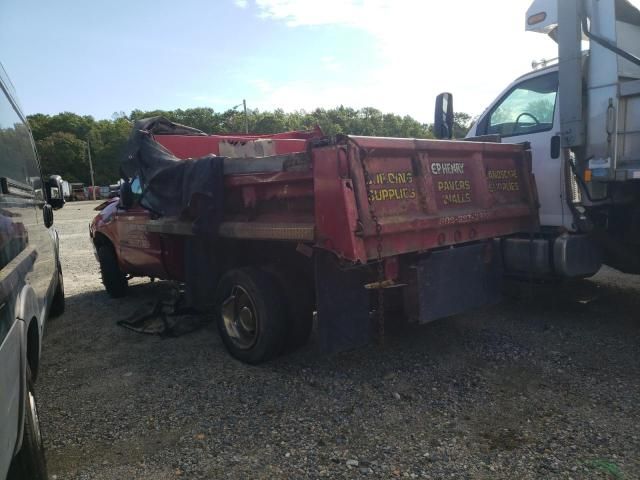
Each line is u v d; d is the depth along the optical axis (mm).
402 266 4285
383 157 3924
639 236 5230
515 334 5203
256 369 4617
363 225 3646
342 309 4184
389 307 4645
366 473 2986
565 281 5996
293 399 3982
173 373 4609
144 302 7438
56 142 84000
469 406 3762
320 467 3066
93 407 3994
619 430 3330
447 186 4477
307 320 4691
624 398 3764
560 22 4941
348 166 3635
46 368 4887
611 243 5469
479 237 4762
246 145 6488
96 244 7879
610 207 5352
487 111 6383
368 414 3701
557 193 5516
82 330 6109
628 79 4809
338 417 3672
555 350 4742
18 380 2396
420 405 3807
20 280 2816
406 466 3041
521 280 5562
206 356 5004
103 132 90750
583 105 4965
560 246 5133
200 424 3652
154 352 5188
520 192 5375
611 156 4777
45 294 4160
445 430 3439
